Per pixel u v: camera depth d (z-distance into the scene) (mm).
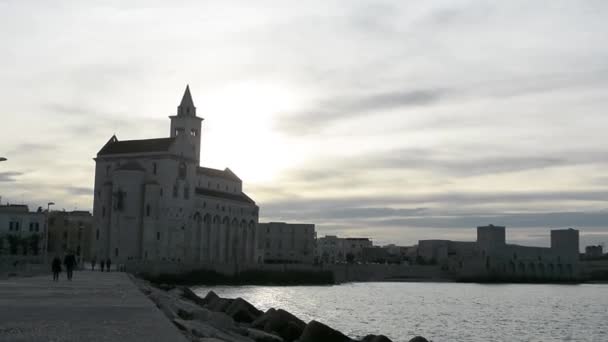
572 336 79938
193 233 194750
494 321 98000
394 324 87000
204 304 73125
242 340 33562
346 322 87125
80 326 21375
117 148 195250
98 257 187750
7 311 26484
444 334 77250
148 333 19578
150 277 169125
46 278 67688
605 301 160750
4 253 174125
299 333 44625
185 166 190250
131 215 183125
